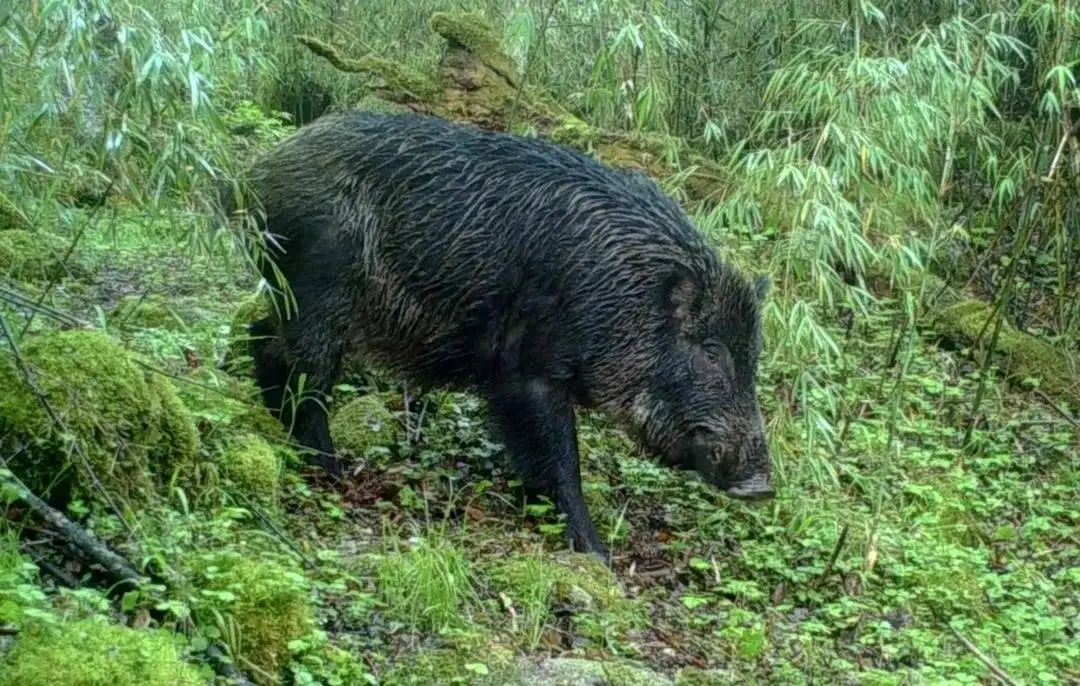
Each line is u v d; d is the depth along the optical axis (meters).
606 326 5.01
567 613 4.61
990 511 5.66
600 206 5.05
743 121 6.93
